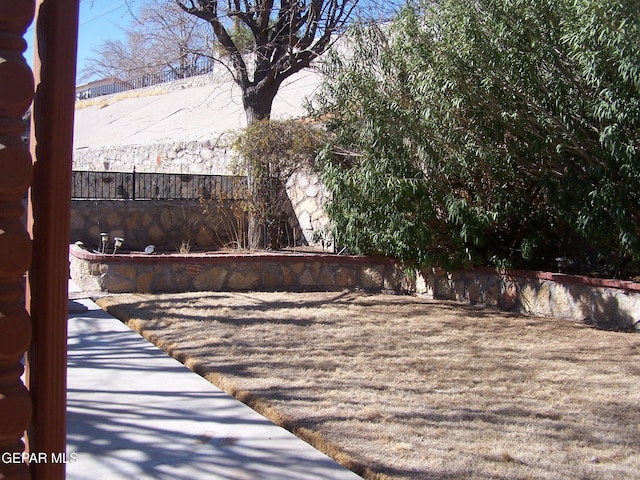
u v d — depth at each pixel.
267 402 4.95
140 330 7.24
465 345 6.93
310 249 11.66
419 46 8.45
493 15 7.91
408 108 8.88
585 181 7.82
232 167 11.48
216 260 9.94
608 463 4.05
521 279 8.78
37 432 2.34
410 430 4.48
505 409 4.99
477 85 8.01
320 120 10.45
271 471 3.86
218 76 22.25
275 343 6.79
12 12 2.11
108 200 11.62
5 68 2.07
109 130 24.02
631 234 7.23
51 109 2.29
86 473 3.80
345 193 9.35
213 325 7.50
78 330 7.23
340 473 3.85
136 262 9.49
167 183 12.37
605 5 6.55
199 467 3.90
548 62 7.78
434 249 9.37
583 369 6.09
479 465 3.96
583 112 7.70
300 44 11.59
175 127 19.95
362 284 10.40
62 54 2.30
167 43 12.92
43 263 2.31
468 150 8.36
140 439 4.30
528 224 8.90
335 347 6.72
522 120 7.93
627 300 7.68
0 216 2.13
